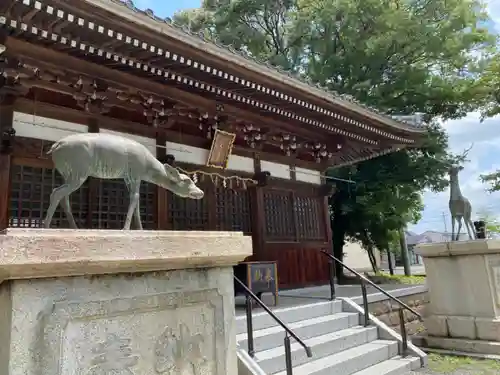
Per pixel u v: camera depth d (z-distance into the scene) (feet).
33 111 22.06
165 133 28.19
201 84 24.85
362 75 57.06
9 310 6.37
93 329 7.23
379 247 58.54
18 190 20.97
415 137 40.11
